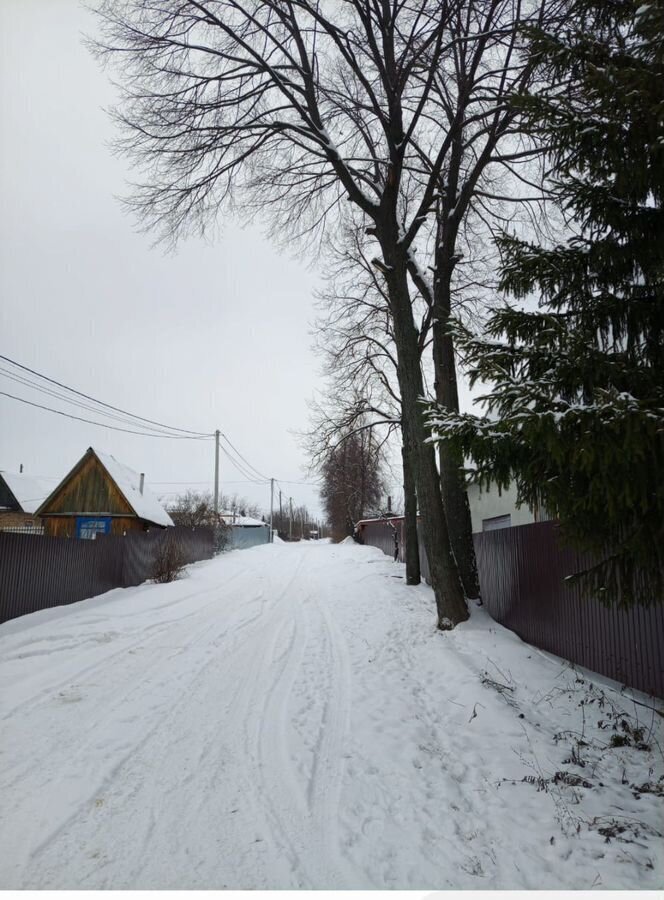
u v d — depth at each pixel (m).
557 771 4.15
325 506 61.31
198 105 10.43
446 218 10.80
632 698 5.43
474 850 3.26
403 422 15.60
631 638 5.57
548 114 4.05
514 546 8.49
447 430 4.29
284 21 10.12
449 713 5.51
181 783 4.11
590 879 2.93
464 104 9.66
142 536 17.12
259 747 4.77
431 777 4.21
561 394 4.18
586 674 6.27
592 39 3.91
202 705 5.87
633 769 4.17
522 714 5.27
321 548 43.84
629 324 4.26
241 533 48.44
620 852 3.12
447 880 2.98
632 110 3.63
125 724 5.30
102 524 23.88
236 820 3.61
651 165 3.75
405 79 9.77
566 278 4.43
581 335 4.02
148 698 6.10
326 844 3.35
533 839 3.33
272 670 7.29
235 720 5.43
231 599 14.20
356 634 9.45
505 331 4.64
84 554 12.98
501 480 4.36
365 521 45.06
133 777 4.20
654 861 3.03
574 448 3.50
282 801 3.86
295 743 4.85
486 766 4.33
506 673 6.49
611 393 3.39
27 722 5.31
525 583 8.06
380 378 16.84
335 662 7.70
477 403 4.28
